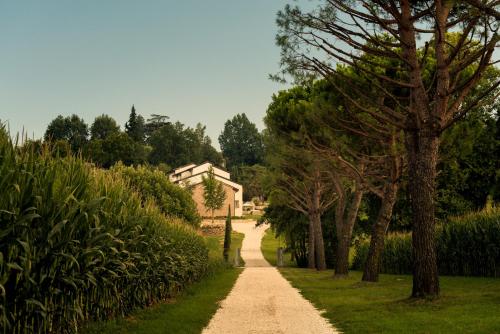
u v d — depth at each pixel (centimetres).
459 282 1777
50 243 643
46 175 669
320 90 2047
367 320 1037
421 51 1800
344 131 1850
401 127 1326
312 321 1077
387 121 1352
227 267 3700
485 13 1045
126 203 1030
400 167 1942
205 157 17088
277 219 4069
